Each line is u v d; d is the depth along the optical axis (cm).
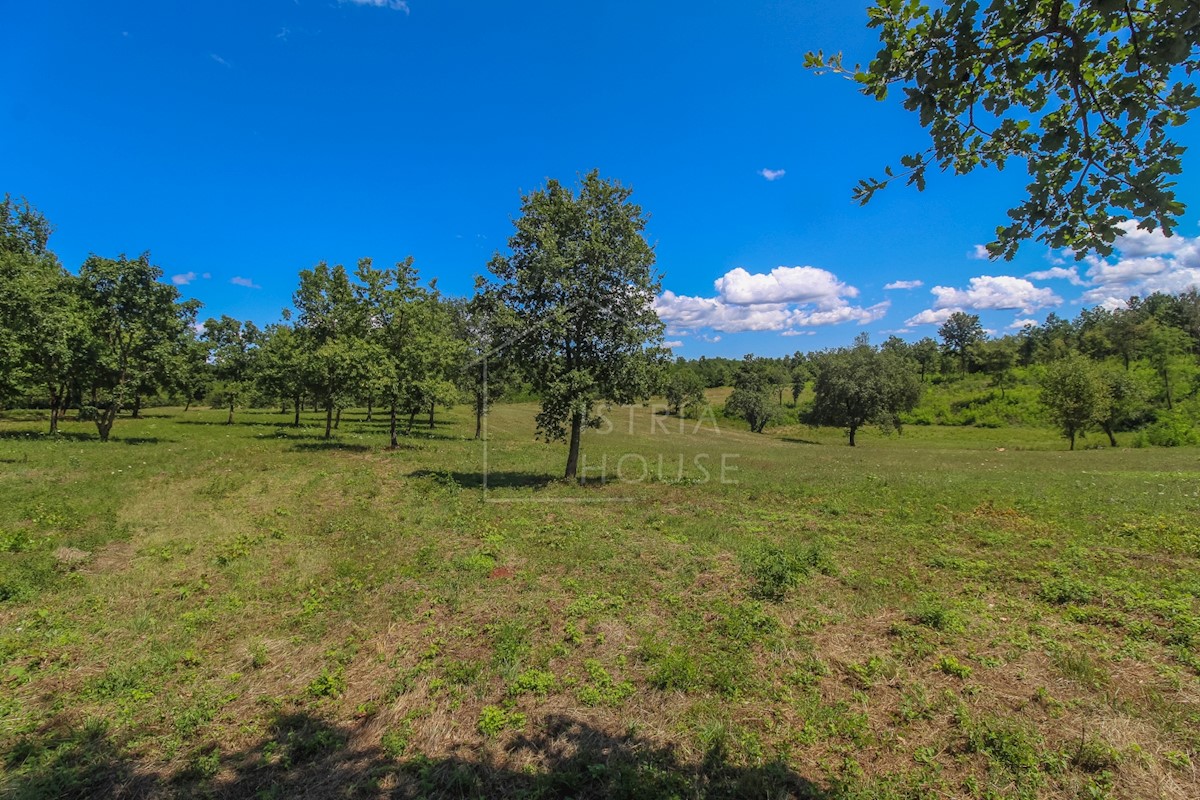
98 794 381
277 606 693
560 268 1454
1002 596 690
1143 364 6006
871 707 466
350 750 427
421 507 1262
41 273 2666
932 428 6662
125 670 527
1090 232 297
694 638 593
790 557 805
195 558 874
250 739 442
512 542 957
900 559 846
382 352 2470
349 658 565
